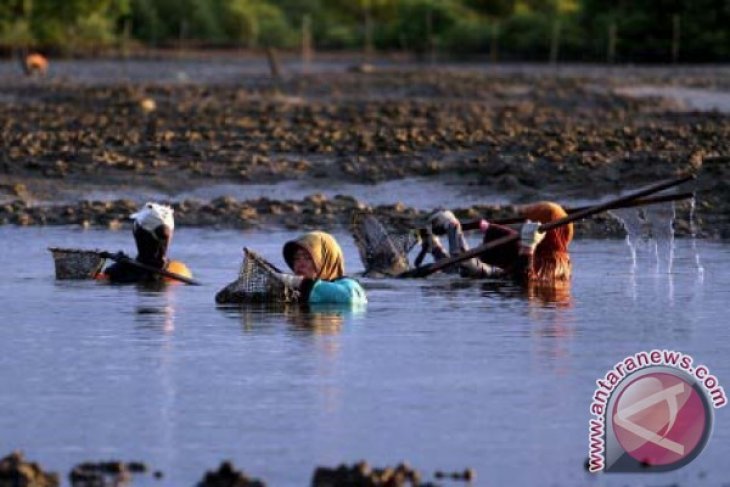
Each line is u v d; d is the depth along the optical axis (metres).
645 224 54.19
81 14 187.88
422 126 87.38
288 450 27.47
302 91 120.19
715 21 182.38
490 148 73.94
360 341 36.16
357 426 28.84
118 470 26.28
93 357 34.50
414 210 60.91
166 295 42.78
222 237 55.34
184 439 28.09
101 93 111.44
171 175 68.38
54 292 43.28
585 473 26.52
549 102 110.25
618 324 38.28
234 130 84.00
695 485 26.23
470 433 28.47
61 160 71.00
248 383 31.98
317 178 68.06
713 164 66.38
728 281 45.72
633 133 81.00
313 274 42.12
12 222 58.59
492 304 41.34
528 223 45.38
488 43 194.62
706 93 120.31
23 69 152.12
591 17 189.50
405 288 44.22
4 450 27.53
